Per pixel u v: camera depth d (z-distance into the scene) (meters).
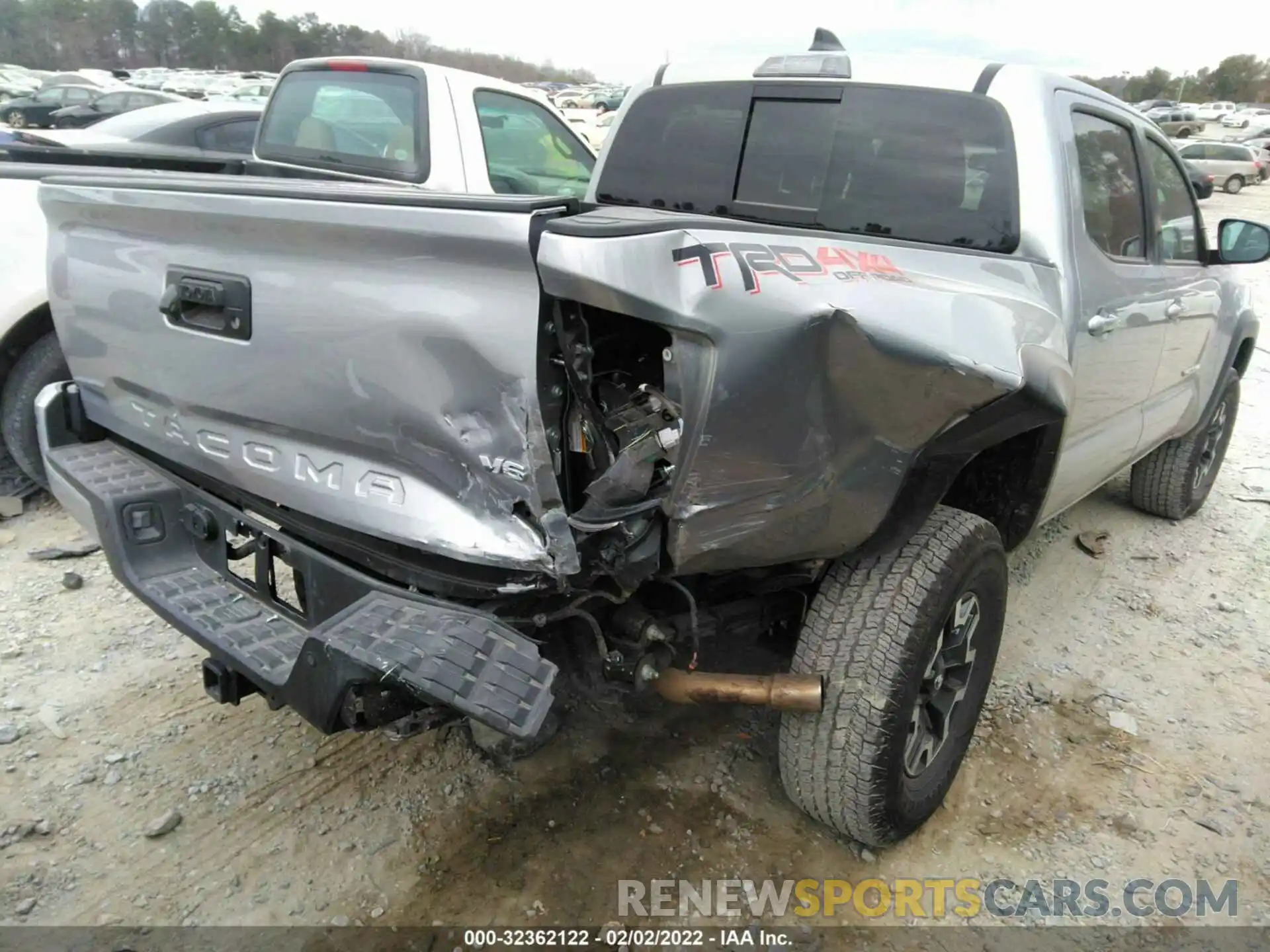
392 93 4.93
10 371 4.30
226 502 2.48
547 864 2.55
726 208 3.54
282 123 5.48
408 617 1.96
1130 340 3.47
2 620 3.61
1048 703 3.41
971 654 2.73
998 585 2.72
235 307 2.20
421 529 1.96
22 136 7.32
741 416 1.96
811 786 2.49
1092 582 4.42
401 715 2.03
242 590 2.47
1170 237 4.02
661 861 2.59
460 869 2.53
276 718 3.11
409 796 2.78
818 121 3.33
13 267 4.17
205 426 2.42
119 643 3.50
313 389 2.11
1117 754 3.15
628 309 1.79
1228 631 4.03
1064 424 2.80
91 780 2.78
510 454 1.88
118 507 2.48
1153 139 3.92
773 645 3.09
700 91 3.62
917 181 3.12
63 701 3.14
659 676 2.36
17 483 4.70
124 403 2.71
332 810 2.71
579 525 1.90
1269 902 2.56
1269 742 3.26
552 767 2.94
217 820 2.65
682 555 2.05
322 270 2.03
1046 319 2.61
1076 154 3.14
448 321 1.87
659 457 1.97
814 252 2.17
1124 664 3.71
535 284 1.79
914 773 2.61
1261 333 10.48
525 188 5.24
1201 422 4.85
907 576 2.40
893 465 2.21
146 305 2.45
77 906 2.34
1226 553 4.84
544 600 2.06
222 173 4.84
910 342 2.10
